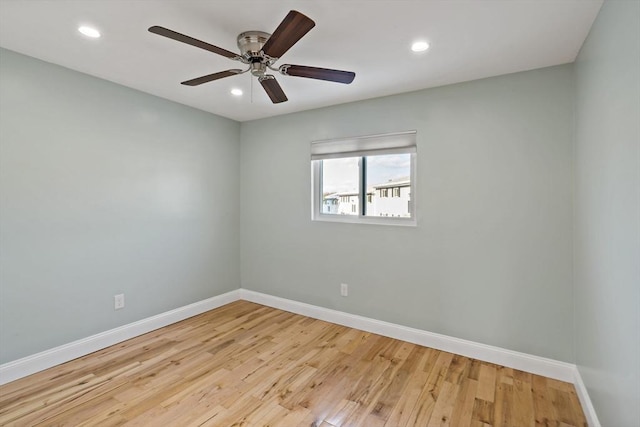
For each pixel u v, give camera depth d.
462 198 2.60
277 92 2.14
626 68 1.25
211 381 2.23
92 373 2.31
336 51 2.07
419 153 2.77
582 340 2.02
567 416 1.88
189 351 2.67
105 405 1.96
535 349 2.36
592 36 1.73
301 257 3.53
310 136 3.43
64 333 2.47
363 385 2.20
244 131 3.95
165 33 1.44
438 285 2.73
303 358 2.57
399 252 2.91
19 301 2.24
